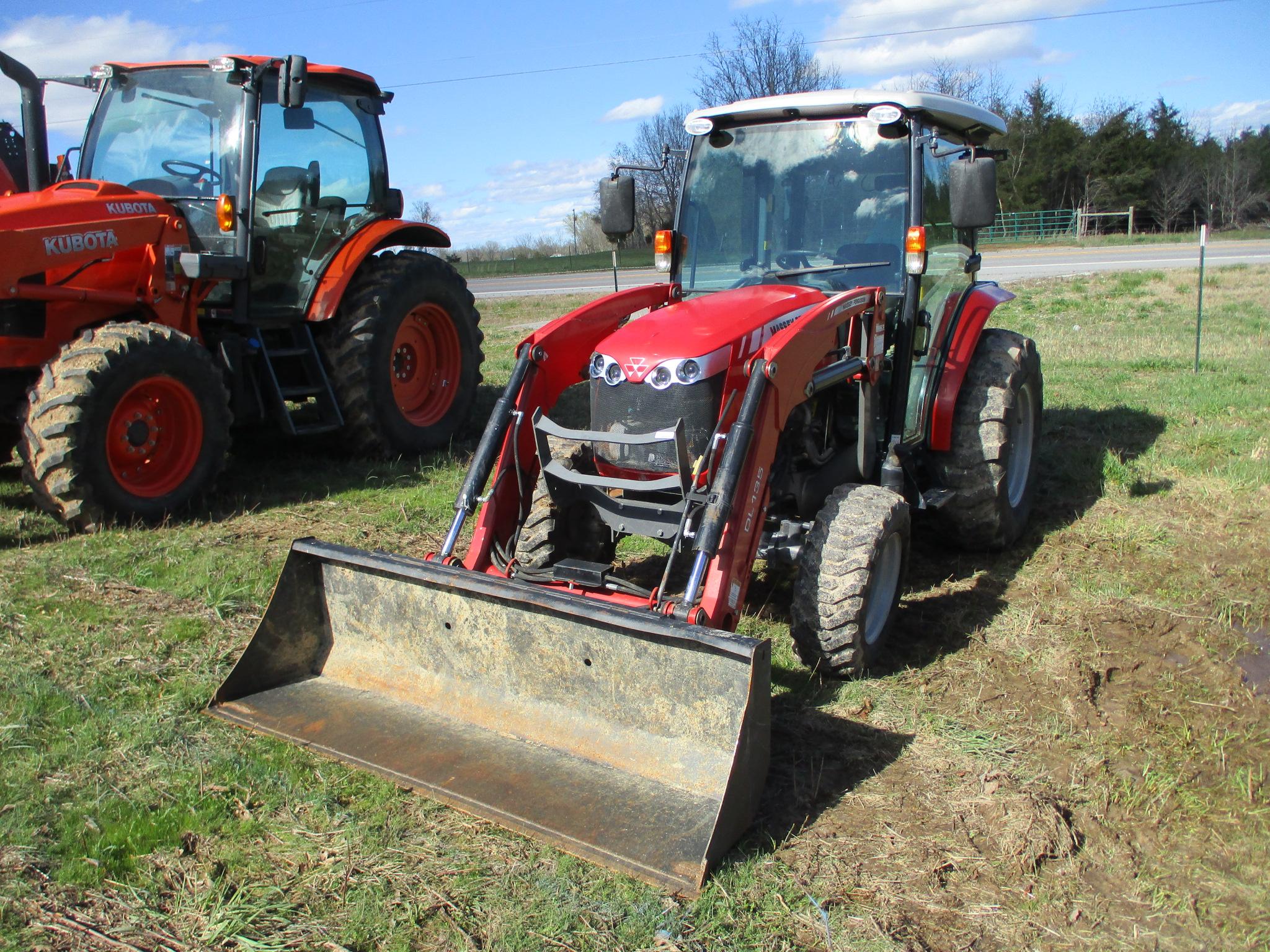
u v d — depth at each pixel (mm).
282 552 5238
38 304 5590
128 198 5828
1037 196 46094
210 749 3338
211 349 6477
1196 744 3484
